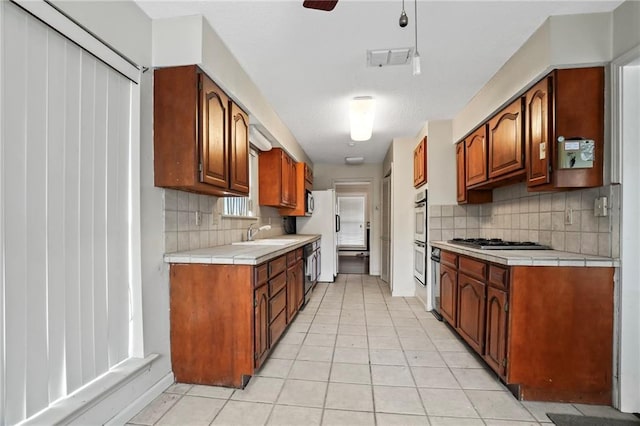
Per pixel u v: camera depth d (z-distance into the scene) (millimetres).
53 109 1328
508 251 2199
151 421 1641
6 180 1148
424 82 2654
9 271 1158
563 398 1840
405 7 1720
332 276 5434
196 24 1842
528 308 1855
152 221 1888
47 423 1224
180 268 2025
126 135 1741
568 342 1835
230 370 1980
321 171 6289
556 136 1905
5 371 1143
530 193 2646
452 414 1714
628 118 1764
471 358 2398
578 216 2082
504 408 1775
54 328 1332
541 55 1925
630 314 1763
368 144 4711
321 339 2781
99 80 1562
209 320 2002
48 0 1268
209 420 1649
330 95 2912
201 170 1896
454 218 3617
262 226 3924
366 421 1646
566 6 1755
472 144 3148
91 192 1520
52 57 1320
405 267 4352
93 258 1532
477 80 2623
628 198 1763
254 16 1819
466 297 2516
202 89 1909
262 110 2900
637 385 1753
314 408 1758
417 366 2266
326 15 1795
